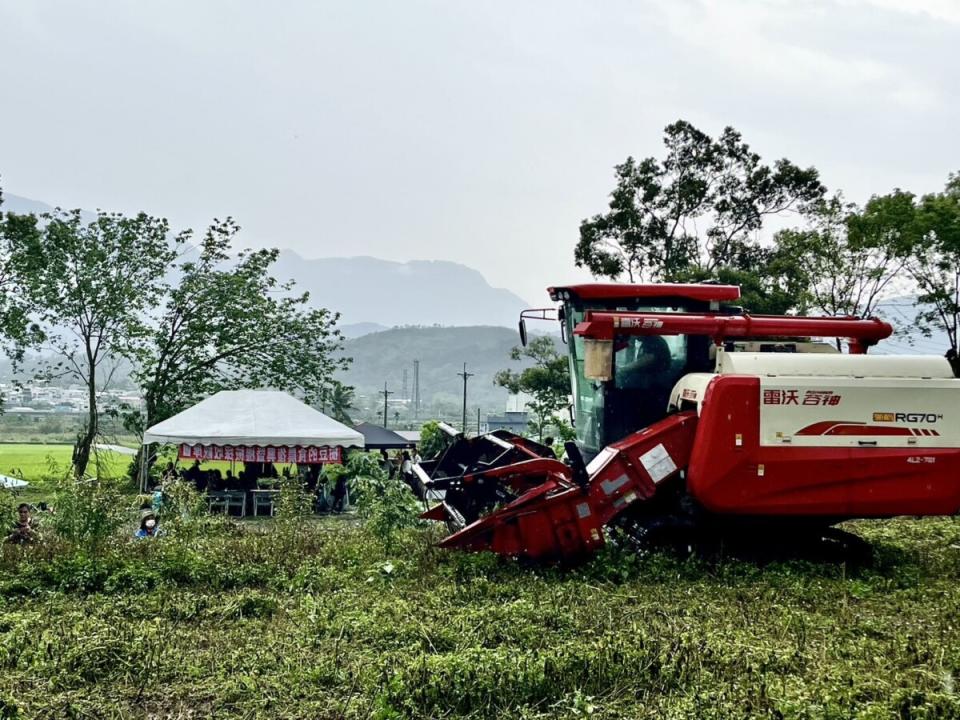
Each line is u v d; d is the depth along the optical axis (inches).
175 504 699.4
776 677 335.3
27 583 485.1
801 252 1385.3
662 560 524.1
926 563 558.6
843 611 436.5
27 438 3764.8
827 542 566.6
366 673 333.4
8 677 334.6
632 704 313.9
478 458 642.8
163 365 1505.9
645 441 538.0
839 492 526.3
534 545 519.2
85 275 1453.0
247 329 1507.1
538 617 405.1
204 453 995.9
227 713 304.5
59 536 582.9
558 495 521.0
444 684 315.0
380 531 610.5
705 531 551.2
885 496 528.4
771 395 524.1
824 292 1380.4
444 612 418.6
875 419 529.0
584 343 572.1
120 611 434.9
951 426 534.6
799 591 474.6
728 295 611.8
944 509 531.8
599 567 511.2
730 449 521.7
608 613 421.4
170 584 495.8
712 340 581.9
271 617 433.4
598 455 559.2
